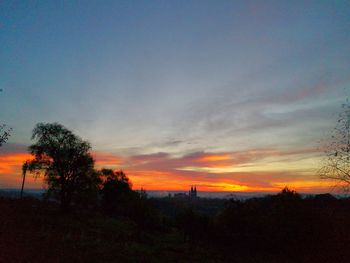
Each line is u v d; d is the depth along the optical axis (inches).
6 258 864.9
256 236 1705.2
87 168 2289.6
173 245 1740.9
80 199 2372.0
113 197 3014.3
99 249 1202.6
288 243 1503.4
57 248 1091.9
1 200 2108.8
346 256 1194.6
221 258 1441.9
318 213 1363.2
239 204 1897.1
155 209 2276.1
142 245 1539.1
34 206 2210.9
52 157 2222.0
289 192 1562.5
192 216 2036.2
